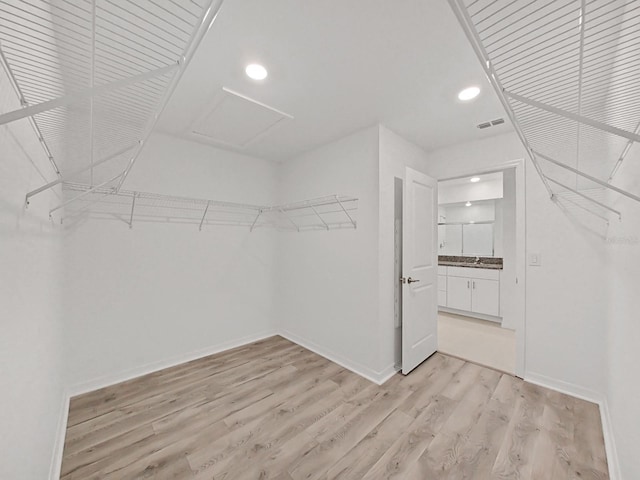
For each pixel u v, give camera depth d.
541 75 0.96
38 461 1.14
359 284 2.52
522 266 2.34
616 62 0.87
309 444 1.61
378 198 2.36
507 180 3.87
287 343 3.20
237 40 1.42
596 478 1.38
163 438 1.65
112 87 0.63
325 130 2.51
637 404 1.17
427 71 1.68
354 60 1.58
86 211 2.19
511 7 1.18
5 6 0.82
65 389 2.03
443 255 5.54
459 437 1.67
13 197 0.86
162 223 2.58
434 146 2.84
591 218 2.04
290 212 3.31
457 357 2.80
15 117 0.53
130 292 2.39
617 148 1.29
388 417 1.85
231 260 3.07
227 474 1.41
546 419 1.82
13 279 0.87
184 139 2.72
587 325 2.04
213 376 2.41
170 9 1.18
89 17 1.15
